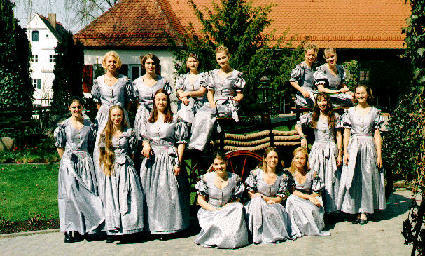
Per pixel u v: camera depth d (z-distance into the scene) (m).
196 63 7.55
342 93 7.39
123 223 6.09
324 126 6.93
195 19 21.64
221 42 11.70
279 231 6.06
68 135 6.51
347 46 20.45
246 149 7.14
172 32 19.47
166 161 6.36
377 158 6.69
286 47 11.80
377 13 22.38
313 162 6.92
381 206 6.71
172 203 6.28
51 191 9.28
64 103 17.42
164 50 19.67
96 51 20.05
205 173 6.88
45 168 11.48
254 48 11.65
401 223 6.55
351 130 6.83
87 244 6.17
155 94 6.44
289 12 22.36
